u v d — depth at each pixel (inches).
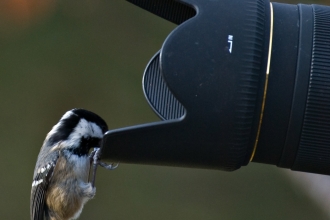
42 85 455.5
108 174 446.3
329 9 205.5
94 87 455.8
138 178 448.8
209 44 186.9
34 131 451.8
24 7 454.0
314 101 193.9
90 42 461.4
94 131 290.2
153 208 434.3
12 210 432.8
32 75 456.8
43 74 456.4
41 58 457.7
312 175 430.3
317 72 193.9
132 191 442.9
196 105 186.4
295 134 198.1
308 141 197.9
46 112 454.3
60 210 296.2
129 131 189.2
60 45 458.6
